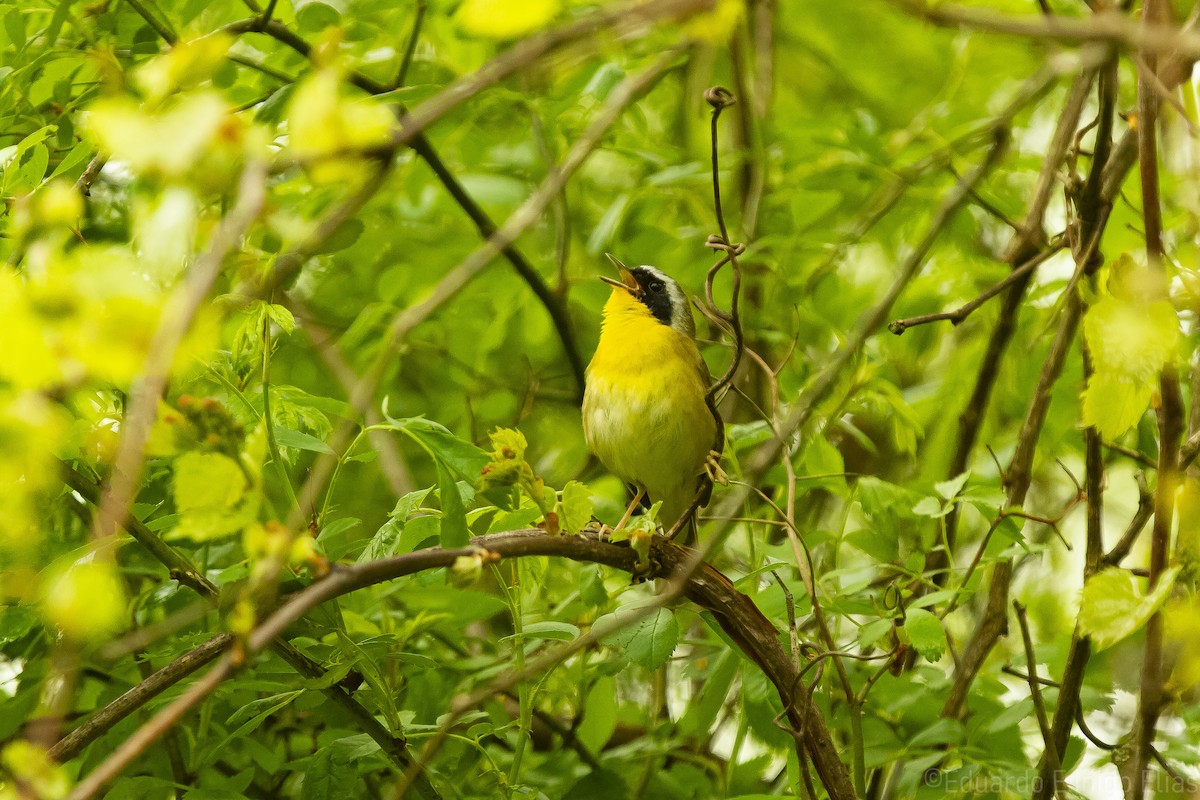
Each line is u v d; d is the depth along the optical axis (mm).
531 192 10898
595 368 10531
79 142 6531
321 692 6641
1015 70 12445
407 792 6617
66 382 3320
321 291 11945
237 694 7996
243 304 5738
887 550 8188
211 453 3830
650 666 6336
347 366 11094
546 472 12766
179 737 7977
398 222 11438
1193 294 5406
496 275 11445
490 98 9477
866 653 8750
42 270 3229
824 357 11133
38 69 7531
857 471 12047
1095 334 4695
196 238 3877
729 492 10172
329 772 6508
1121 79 11406
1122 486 11867
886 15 12508
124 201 8281
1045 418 9875
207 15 9062
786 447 7359
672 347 10336
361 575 4207
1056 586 10844
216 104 3174
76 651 3711
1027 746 8688
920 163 10484
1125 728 8867
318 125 3252
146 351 3139
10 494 3535
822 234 10891
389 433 10641
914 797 7598
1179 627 4680
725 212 12062
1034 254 9336
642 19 3635
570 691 8703
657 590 7367
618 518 10023
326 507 6555
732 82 13047
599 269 12781
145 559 8117
